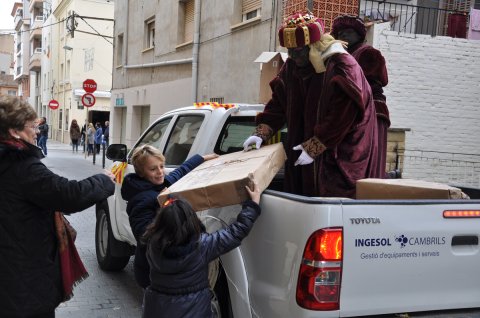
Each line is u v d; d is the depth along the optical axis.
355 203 2.49
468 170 8.48
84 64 33.56
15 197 2.59
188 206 2.66
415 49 8.19
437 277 2.68
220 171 3.13
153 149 3.47
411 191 2.92
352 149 3.33
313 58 3.31
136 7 18.56
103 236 5.92
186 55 14.22
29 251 2.61
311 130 3.43
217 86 12.28
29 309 2.60
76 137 26.28
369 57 4.12
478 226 2.78
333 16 8.41
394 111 8.20
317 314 2.44
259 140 3.62
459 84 8.39
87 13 33.12
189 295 2.67
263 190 2.85
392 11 9.14
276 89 3.74
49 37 44.12
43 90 48.12
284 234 2.60
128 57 19.48
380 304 2.55
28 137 2.68
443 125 8.41
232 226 2.72
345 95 3.14
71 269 2.92
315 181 3.34
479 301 2.80
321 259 2.42
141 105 18.08
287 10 9.20
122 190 3.58
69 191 2.59
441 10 8.93
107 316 4.50
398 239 2.57
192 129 4.60
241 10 11.47
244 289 2.85
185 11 14.70
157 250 2.65
